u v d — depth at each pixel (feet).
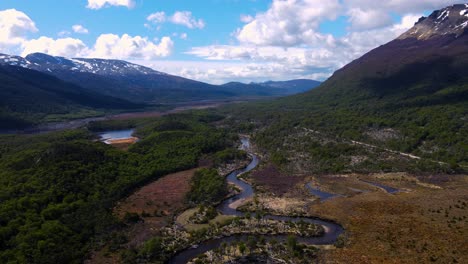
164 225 396.37
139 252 330.13
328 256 316.40
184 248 346.33
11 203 373.40
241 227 385.29
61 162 494.18
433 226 359.46
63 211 385.29
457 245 317.01
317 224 390.83
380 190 492.13
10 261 286.25
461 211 391.86
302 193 497.87
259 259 318.45
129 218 406.82
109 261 319.88
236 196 503.61
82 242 346.74
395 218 387.75
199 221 406.41
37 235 324.39
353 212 415.64
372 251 320.09
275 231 373.20
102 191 465.47
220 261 317.42
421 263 294.46
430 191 472.44
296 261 310.45
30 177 446.60
